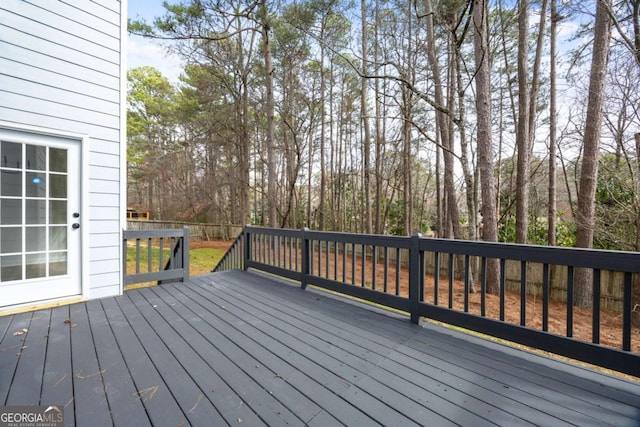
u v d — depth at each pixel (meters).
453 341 2.33
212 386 1.68
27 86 2.92
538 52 7.64
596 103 5.05
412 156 11.73
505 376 1.82
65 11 3.17
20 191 2.95
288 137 13.06
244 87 12.32
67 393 1.60
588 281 5.41
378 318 2.84
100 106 3.43
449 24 4.27
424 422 1.40
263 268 4.64
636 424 1.40
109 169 3.51
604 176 5.38
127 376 1.78
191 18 7.53
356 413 1.46
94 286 3.38
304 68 10.50
